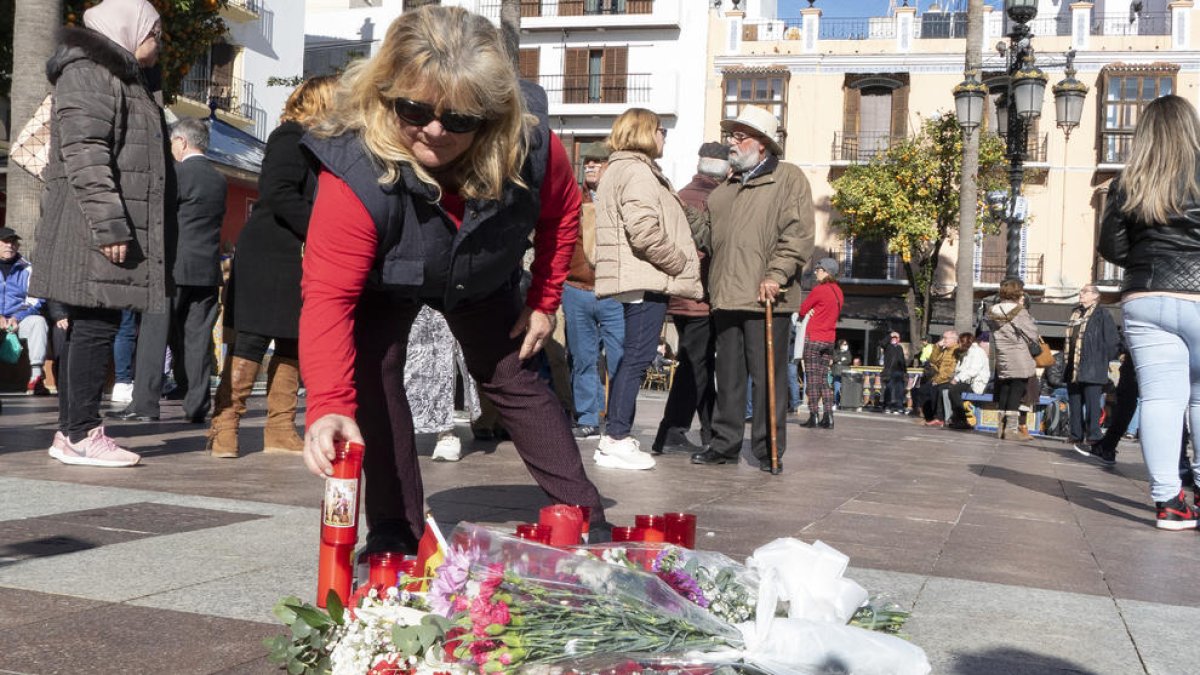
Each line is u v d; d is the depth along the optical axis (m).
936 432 13.33
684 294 5.96
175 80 17.89
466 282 2.57
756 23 38.19
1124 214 5.09
